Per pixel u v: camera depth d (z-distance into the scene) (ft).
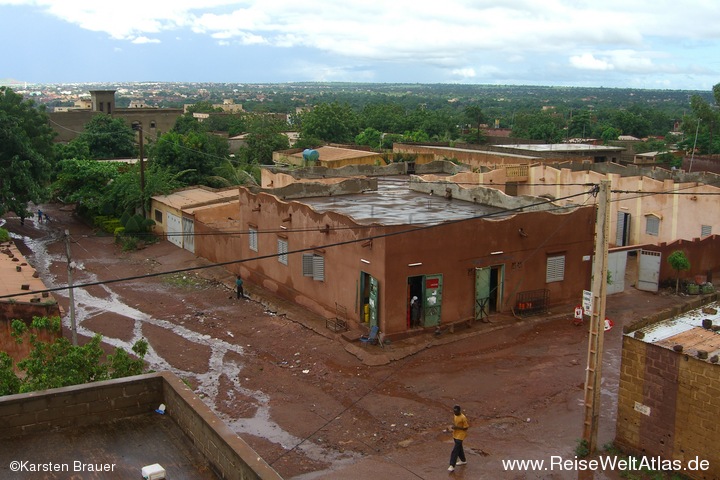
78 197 172.24
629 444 53.42
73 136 314.14
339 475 52.34
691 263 106.11
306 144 272.10
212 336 87.66
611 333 83.41
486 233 84.99
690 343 51.42
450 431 59.62
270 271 104.32
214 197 152.97
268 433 60.49
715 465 47.47
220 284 113.09
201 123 398.42
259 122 341.21
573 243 93.56
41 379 46.39
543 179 141.90
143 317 96.22
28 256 138.41
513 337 82.02
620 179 127.65
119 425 34.78
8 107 170.40
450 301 83.56
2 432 33.17
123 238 148.15
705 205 113.70
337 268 86.89
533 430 59.16
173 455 31.94
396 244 78.07
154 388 36.24
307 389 69.92
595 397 53.11
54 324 58.03
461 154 197.06
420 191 120.57
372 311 80.12
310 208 91.40
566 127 440.45
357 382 70.74
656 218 122.21
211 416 31.60
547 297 91.30
